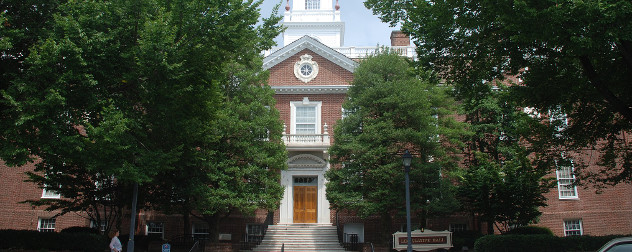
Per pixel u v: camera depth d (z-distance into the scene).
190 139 21.41
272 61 37.62
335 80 37.19
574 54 14.04
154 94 16.89
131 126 16.94
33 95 14.82
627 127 18.67
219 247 27.81
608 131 19.25
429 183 28.66
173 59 16.23
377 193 27.58
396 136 27.98
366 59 32.66
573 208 34.25
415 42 18.48
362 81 30.53
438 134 29.92
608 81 16.27
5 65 17.02
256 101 28.91
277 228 33.09
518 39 14.03
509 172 26.08
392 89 29.22
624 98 16.72
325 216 34.78
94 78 16.41
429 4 17.19
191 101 19.12
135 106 19.67
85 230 26.22
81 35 15.07
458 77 18.62
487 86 18.61
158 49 15.88
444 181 28.73
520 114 21.42
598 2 12.01
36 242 21.78
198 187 25.11
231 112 27.58
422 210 29.12
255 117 28.56
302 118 36.75
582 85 16.53
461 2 16.14
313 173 35.44
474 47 17.27
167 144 19.88
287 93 37.00
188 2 16.80
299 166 35.44
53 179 24.22
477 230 32.06
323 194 35.06
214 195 26.48
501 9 13.88
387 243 28.66
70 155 16.31
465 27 16.72
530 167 21.38
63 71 15.19
